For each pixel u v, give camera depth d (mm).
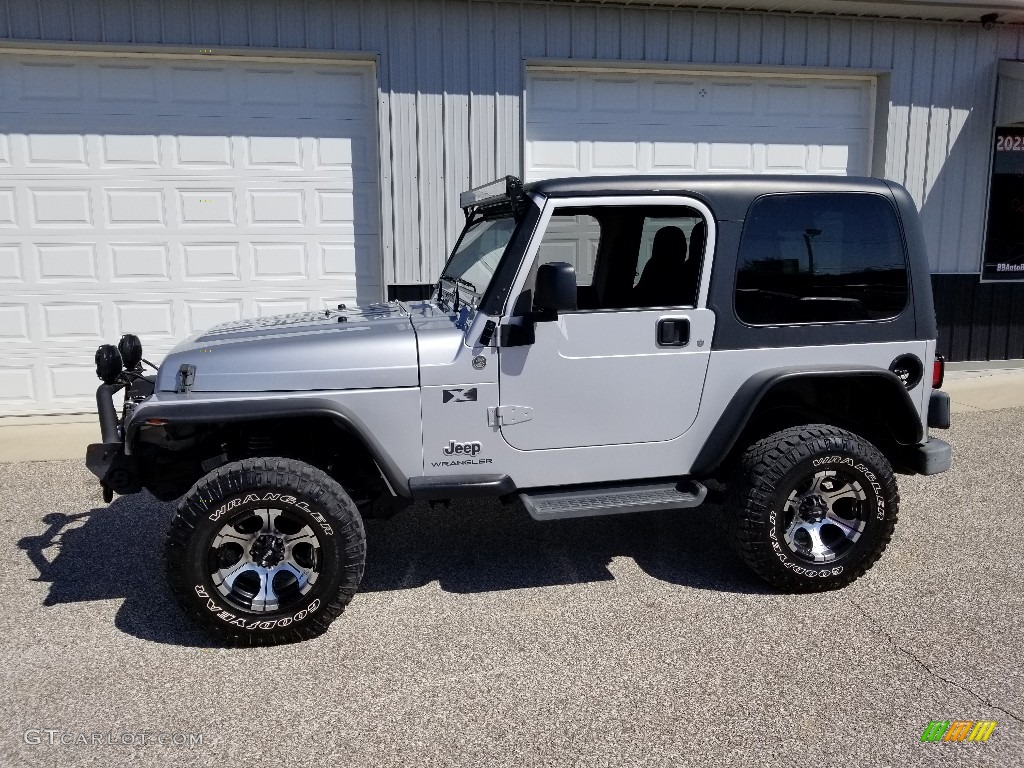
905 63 8234
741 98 8117
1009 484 5344
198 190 7242
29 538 4543
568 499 3605
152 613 3656
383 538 4555
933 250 8656
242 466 3268
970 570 4016
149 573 4086
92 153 7035
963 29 8289
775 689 2979
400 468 3504
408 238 7449
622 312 3559
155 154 7133
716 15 7742
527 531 4648
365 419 3430
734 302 3650
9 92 6852
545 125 7738
